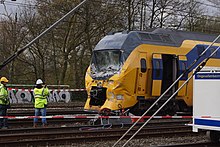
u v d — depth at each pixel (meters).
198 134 34.00
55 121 41.94
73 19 83.19
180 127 37.66
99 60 43.28
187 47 46.69
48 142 27.27
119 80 40.66
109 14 83.12
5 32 92.25
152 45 43.53
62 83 87.06
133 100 41.59
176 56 45.22
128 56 41.41
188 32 49.09
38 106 38.94
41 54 90.06
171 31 47.25
